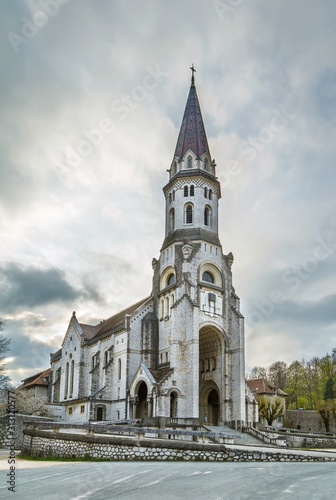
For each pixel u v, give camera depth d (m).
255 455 32.91
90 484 19.83
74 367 91.81
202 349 80.75
